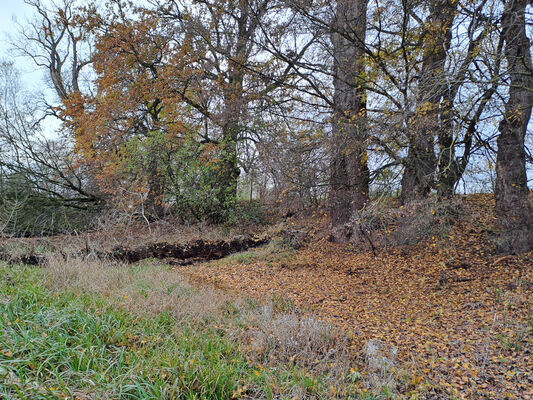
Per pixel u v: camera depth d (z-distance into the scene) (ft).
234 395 12.85
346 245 42.96
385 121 31.01
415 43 36.55
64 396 10.59
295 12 39.06
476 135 29.45
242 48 51.08
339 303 27.17
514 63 27.22
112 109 56.54
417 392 14.05
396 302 26.55
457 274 30.14
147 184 55.21
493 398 13.44
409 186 33.63
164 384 12.38
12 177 52.80
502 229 31.45
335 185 41.78
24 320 15.21
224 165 57.00
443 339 19.17
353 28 38.29
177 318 19.57
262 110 52.06
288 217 53.72
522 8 27.78
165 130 57.16
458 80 25.44
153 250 45.14
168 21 58.80
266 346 17.25
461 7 29.94
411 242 36.11
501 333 18.84
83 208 59.47
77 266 26.63
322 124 40.19
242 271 38.32
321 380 14.51
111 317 17.71
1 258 32.42
